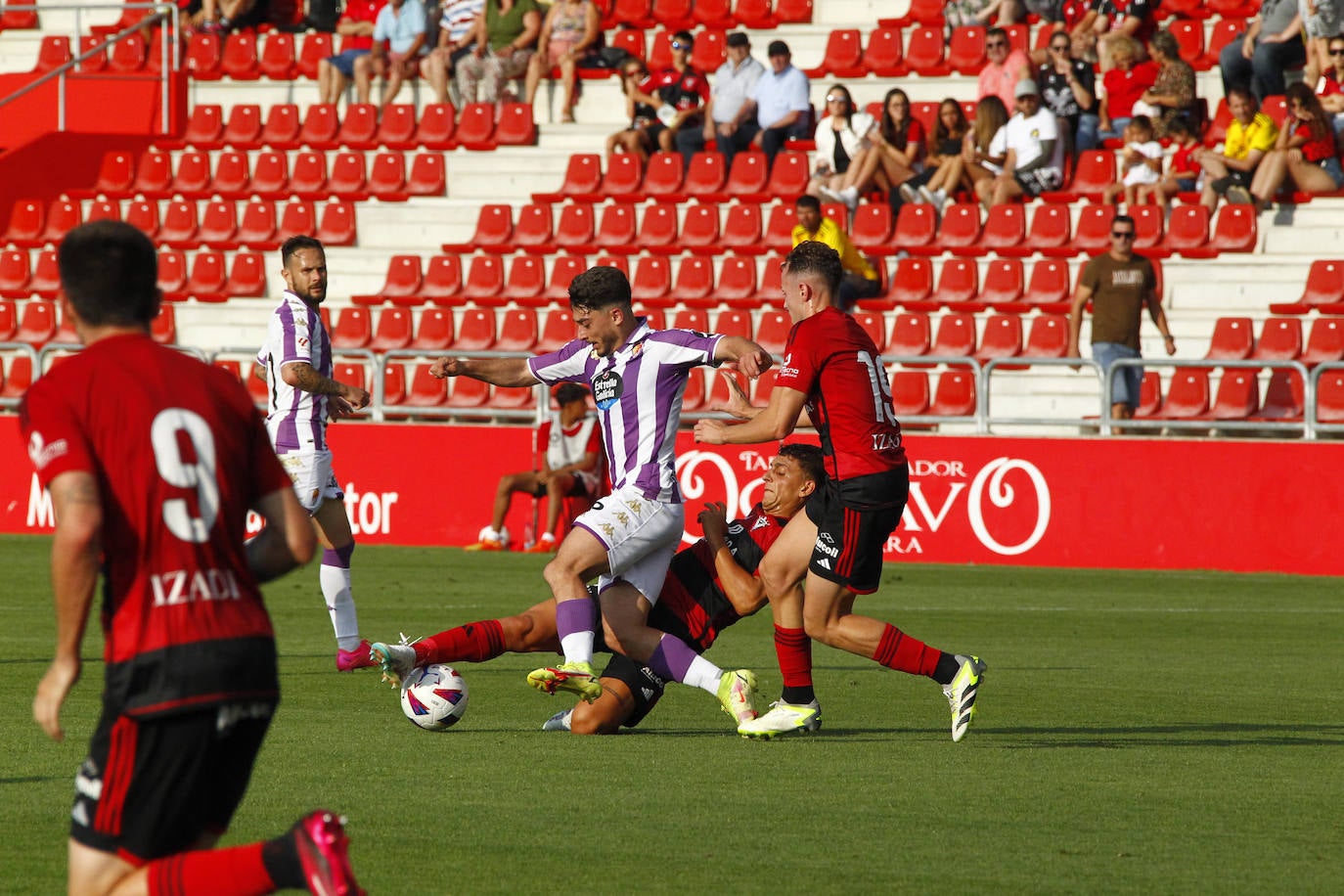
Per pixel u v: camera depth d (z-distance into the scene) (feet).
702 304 219.41
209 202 252.83
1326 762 76.59
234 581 40.16
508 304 228.63
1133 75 229.45
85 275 40.11
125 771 38.70
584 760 75.25
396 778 70.59
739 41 240.53
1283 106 221.46
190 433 39.73
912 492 181.27
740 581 82.02
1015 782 71.26
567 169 244.83
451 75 268.82
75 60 266.36
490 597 144.87
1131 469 174.60
